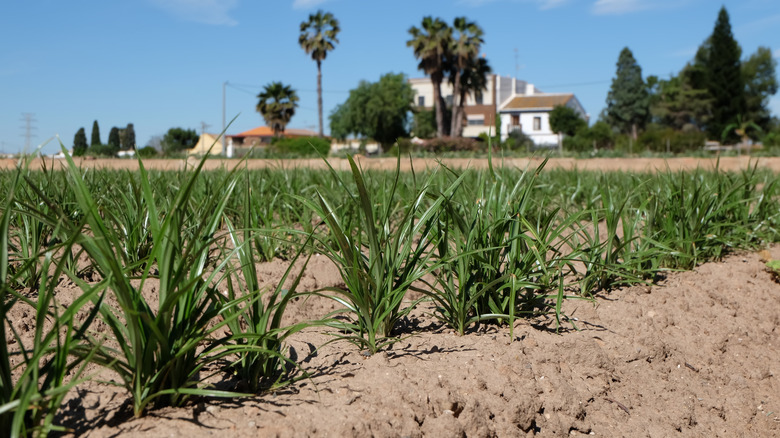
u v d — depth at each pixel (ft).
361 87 185.06
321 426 6.25
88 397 6.48
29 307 8.57
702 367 9.87
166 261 6.05
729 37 183.62
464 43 156.15
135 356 5.87
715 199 14.35
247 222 7.36
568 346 9.02
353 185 18.66
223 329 8.64
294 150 111.96
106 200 11.61
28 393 4.96
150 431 5.86
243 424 6.11
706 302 11.75
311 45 178.40
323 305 10.28
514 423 7.42
